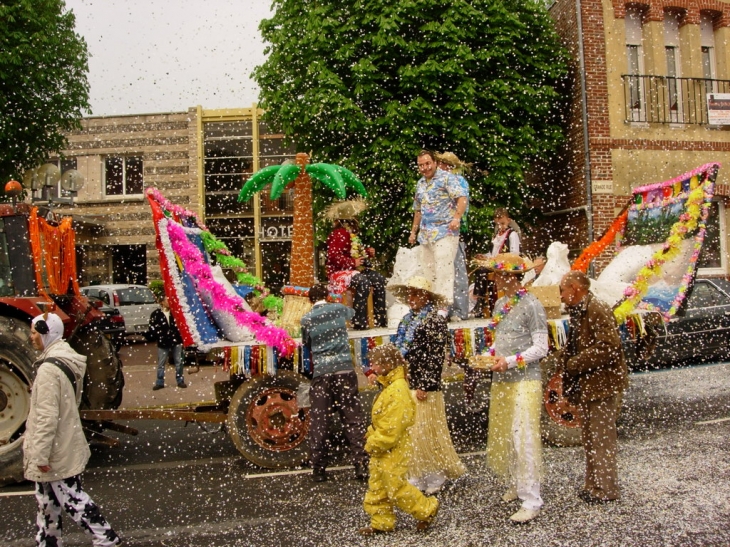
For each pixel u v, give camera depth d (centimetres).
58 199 1817
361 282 650
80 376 398
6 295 589
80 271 1970
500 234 754
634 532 380
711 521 390
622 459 533
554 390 585
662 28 1418
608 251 1301
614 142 1370
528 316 433
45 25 1196
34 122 1237
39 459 365
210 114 1953
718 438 591
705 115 1428
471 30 1185
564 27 1441
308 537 404
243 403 563
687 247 599
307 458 570
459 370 1015
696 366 875
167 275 543
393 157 1147
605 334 434
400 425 386
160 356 1012
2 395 567
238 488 520
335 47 1199
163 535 421
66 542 425
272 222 1903
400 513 436
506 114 1246
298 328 596
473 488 483
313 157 1262
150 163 1984
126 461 635
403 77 1145
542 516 414
